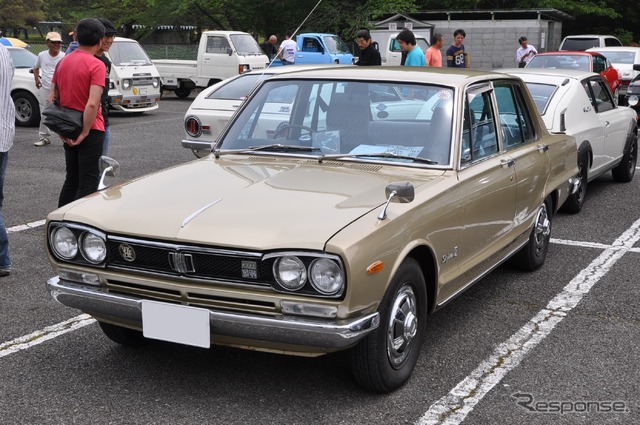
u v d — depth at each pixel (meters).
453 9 35.56
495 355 4.74
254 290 3.68
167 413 3.97
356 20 32.56
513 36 30.39
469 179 4.70
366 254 3.64
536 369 4.54
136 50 18.58
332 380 4.34
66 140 6.54
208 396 4.15
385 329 3.93
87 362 4.62
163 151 13.00
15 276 6.32
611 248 7.29
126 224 3.94
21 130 15.75
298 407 4.02
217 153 5.11
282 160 4.87
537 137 6.26
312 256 3.58
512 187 5.39
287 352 3.79
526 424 3.87
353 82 5.12
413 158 4.68
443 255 4.42
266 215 3.87
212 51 23.00
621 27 40.09
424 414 3.95
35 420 3.90
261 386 4.27
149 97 18.47
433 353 4.76
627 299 5.84
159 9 35.78
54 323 5.29
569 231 7.94
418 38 28.69
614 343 4.96
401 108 4.92
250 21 35.94
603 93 9.78
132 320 3.98
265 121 5.18
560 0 34.06
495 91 5.53
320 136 4.97
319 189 4.23
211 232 3.75
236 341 3.79
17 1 60.75
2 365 4.57
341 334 3.57
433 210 4.25
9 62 6.06
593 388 4.30
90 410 4.01
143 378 4.39
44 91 13.32
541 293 5.96
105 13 39.66
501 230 5.32
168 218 3.92
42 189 9.81
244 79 10.48
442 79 5.02
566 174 6.74
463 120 4.83
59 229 4.12
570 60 18.33
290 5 34.66
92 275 4.04
